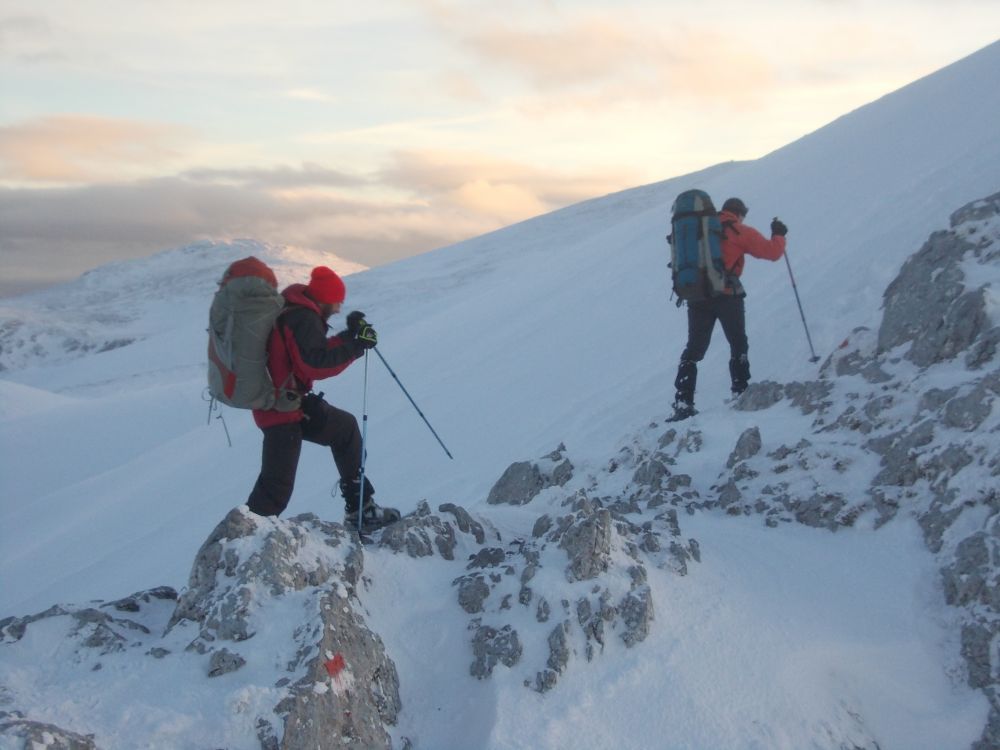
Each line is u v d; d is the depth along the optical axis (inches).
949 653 175.8
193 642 156.3
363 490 213.3
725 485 242.1
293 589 164.6
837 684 168.1
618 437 363.6
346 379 768.9
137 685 147.6
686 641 169.6
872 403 244.8
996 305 252.8
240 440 748.0
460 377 611.5
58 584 508.1
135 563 500.4
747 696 160.4
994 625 172.7
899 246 402.0
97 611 168.4
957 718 164.1
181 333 5255.9
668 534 199.3
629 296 629.0
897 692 169.0
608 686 161.3
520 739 152.2
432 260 4569.4
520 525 229.6
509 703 158.2
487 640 171.2
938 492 207.0
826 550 205.9
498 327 730.2
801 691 162.7
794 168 724.0
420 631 176.4
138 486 741.3
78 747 130.0
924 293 279.4
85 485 839.1
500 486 317.1
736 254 323.6
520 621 172.2
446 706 164.4
